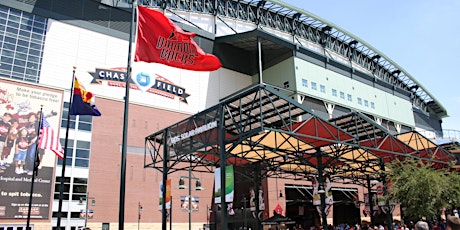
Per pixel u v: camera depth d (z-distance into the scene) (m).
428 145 31.44
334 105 58.53
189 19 56.88
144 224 44.53
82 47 46.88
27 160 39.91
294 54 55.34
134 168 45.91
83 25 47.66
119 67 48.84
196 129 21.98
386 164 31.41
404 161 30.47
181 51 18.27
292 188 52.06
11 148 39.34
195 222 48.06
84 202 41.84
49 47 44.81
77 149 43.19
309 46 67.69
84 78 45.88
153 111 49.62
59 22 46.19
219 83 56.81
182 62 18.34
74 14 47.38
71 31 46.69
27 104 41.47
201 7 58.59
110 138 45.56
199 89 54.66
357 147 24.97
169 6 55.72
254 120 24.70
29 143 40.47
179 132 24.50
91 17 48.44
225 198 19.23
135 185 45.34
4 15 43.12
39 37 44.56
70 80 45.06
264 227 41.28
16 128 40.12
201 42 55.22
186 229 47.12
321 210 25.48
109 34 49.25
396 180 28.89
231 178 19.30
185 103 52.81
